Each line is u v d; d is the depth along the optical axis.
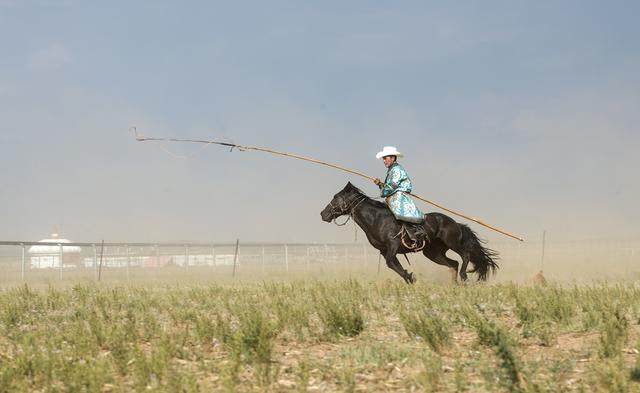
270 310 14.42
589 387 7.95
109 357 9.66
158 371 8.36
